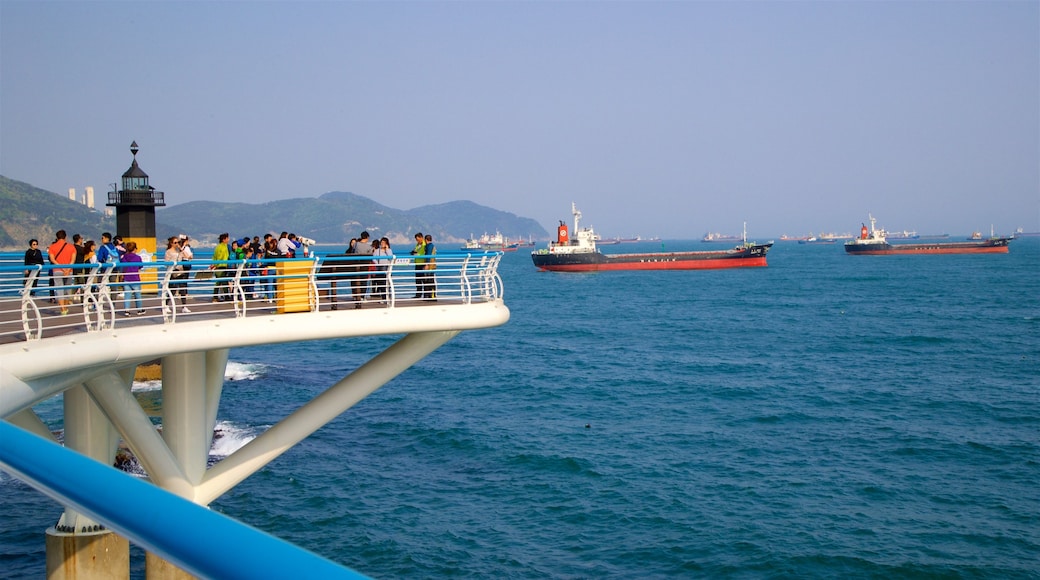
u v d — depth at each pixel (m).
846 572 22.89
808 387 50.25
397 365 16.88
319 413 16.69
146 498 2.04
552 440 36.59
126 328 13.52
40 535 25.86
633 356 65.44
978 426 39.28
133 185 23.58
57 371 11.74
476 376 55.25
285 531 26.08
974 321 89.69
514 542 25.14
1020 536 25.17
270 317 14.59
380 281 18.09
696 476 31.22
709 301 120.12
